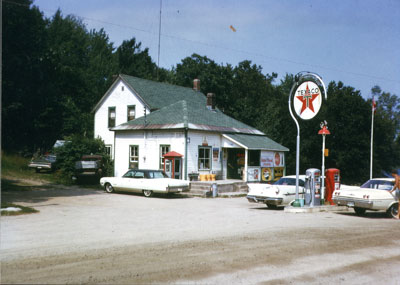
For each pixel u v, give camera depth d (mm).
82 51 57594
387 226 11695
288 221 12266
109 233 9586
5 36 19484
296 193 15484
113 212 14250
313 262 6918
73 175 27438
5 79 19859
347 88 43281
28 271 5953
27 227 10406
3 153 33906
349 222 12406
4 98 20156
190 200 20047
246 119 46000
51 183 26672
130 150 28875
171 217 13062
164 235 9344
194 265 6461
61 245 8000
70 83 31469
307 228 10742
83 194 21281
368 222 12594
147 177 21156
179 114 27844
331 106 41688
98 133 35562
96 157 28344
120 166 29375
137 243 8273
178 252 7410
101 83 59375
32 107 22203
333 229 10664
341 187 18531
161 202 18594
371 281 5969
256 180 28172
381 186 15445
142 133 28109
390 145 45688
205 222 11852
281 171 31344
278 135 43594
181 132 25922
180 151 25906
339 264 6852
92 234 9406
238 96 57562
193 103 32781
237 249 7766
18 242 8312
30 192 21078
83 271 5988
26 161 34562
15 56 19672
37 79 21141
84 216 12938
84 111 52062
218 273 6047
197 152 26516
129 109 33219
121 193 22656
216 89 48531
